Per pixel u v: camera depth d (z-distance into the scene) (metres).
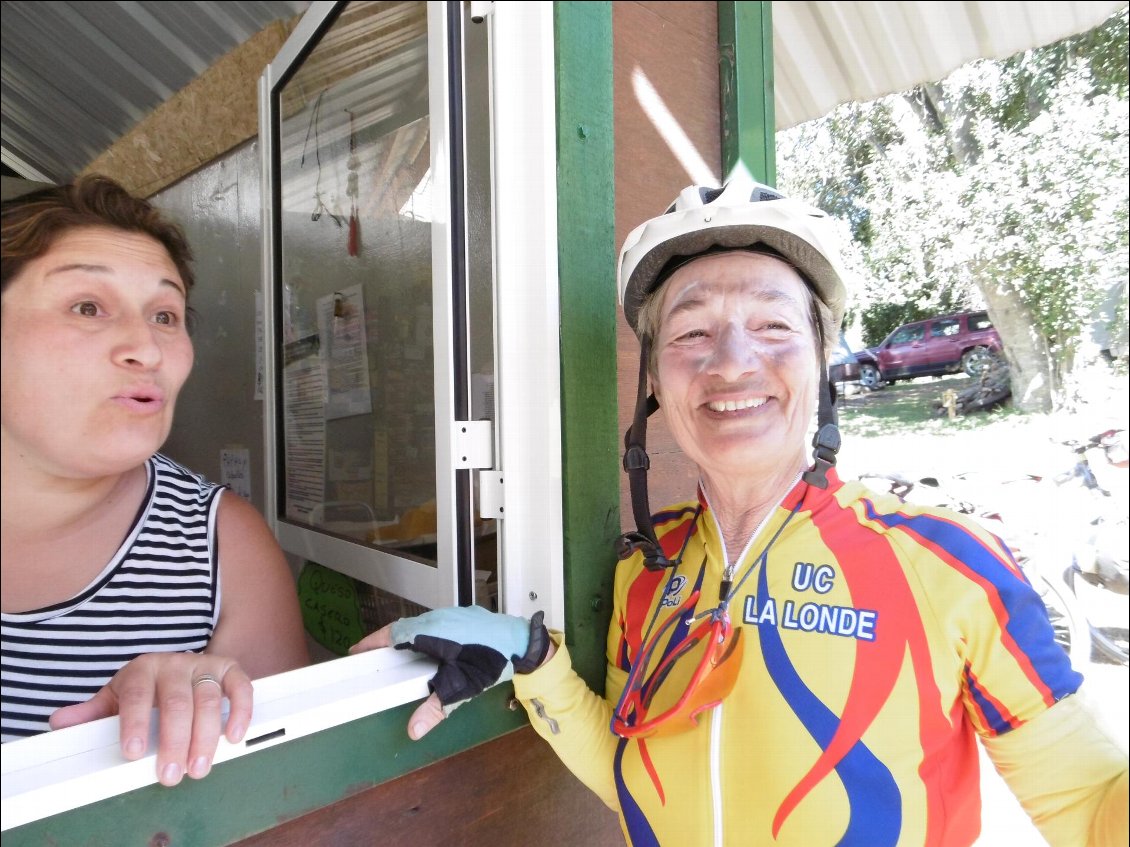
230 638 1.00
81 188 0.85
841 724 0.70
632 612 0.96
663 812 0.79
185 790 0.67
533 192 1.05
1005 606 0.69
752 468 0.81
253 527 1.08
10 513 0.84
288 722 0.73
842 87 2.20
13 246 0.79
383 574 1.26
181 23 1.70
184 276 0.99
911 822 0.69
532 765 1.05
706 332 0.83
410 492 1.22
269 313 1.74
